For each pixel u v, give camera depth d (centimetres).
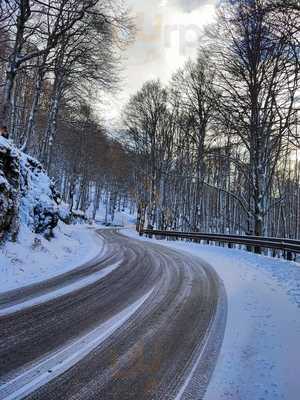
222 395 355
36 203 1438
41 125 2856
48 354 428
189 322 579
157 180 3744
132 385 367
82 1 1293
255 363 432
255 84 1712
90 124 3186
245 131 1947
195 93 2789
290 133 1077
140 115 3744
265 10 678
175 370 406
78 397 338
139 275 974
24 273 891
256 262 1367
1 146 1120
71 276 912
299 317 624
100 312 609
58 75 2039
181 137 3716
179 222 3916
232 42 1748
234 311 655
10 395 333
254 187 1839
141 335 510
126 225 6238
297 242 1339
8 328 505
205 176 3844
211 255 1633
